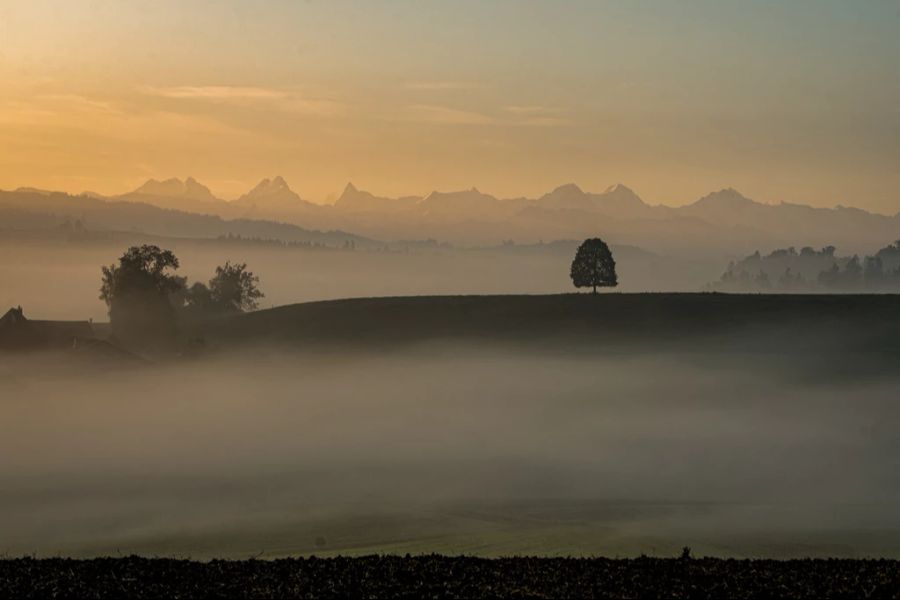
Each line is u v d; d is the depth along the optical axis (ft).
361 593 300.40
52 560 339.98
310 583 309.83
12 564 332.80
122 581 310.86
